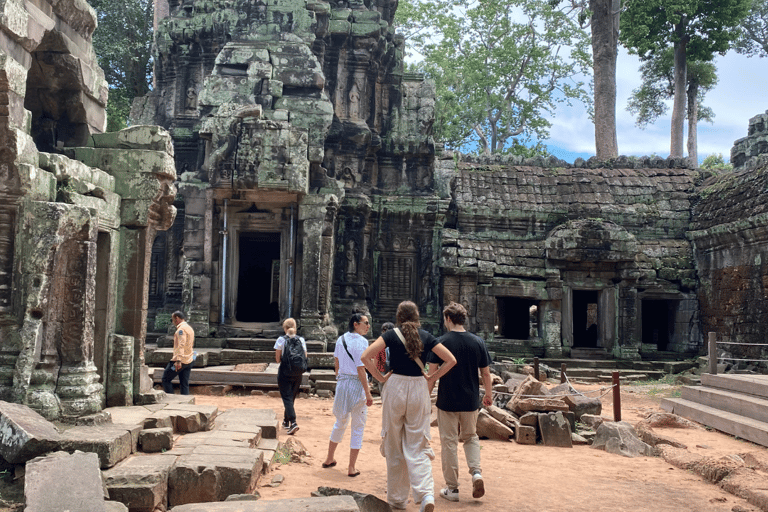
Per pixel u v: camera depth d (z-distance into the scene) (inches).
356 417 293.0
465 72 1508.4
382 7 971.3
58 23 331.3
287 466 301.7
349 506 193.2
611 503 260.8
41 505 177.6
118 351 333.1
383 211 916.6
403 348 237.8
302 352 389.7
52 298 283.7
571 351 912.9
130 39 1178.6
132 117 960.9
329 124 783.7
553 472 312.8
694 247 958.4
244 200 750.5
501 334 1074.7
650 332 1096.8
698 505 262.5
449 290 906.7
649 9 1236.5
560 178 1022.4
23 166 266.7
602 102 1278.3
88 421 267.6
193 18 904.9
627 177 1030.4
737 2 1245.1
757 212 800.3
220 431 311.9
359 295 892.0
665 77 1614.2
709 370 533.0
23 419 235.5
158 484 226.2
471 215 959.0
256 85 781.9
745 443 398.9
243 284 981.2
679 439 411.8
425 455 227.3
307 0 859.4
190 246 752.3
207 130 738.8
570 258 910.4
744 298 824.9
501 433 394.3
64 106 360.2
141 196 348.8
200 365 620.1
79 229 285.3
